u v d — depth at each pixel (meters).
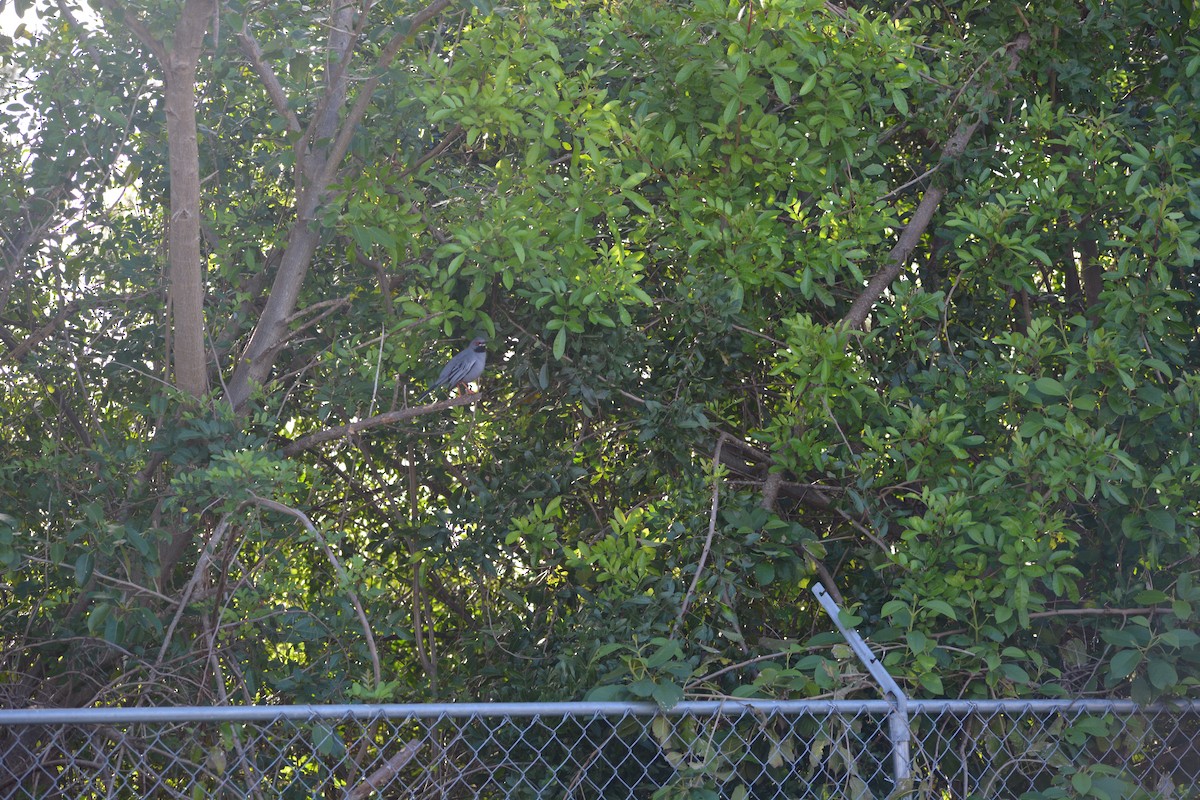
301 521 4.45
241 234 5.55
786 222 5.41
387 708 2.77
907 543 4.25
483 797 4.27
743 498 4.62
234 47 5.23
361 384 5.15
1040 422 4.22
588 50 4.98
